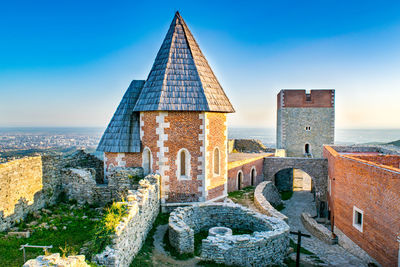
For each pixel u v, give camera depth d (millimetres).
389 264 17062
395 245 16516
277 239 16328
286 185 43500
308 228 26797
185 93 20938
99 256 10773
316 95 51688
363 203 20141
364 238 19922
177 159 20891
